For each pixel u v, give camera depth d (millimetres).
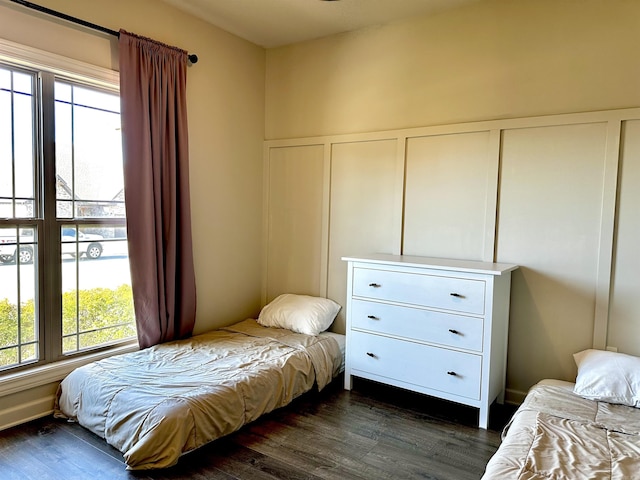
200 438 2141
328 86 3562
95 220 2771
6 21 2219
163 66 2885
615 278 2539
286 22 3285
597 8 2539
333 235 3588
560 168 2664
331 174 3572
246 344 3018
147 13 2867
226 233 3586
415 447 2279
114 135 2861
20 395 2402
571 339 2678
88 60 2572
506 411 2725
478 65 2914
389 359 2822
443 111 3057
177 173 3025
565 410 2020
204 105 3311
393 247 3285
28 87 2424
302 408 2721
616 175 2504
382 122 3318
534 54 2730
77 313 2705
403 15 3129
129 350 2920
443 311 2598
